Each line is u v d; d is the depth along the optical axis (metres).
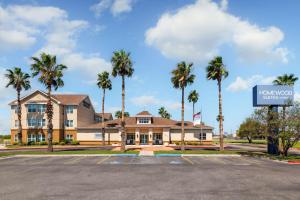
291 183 17.02
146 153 38.66
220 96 42.53
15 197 13.43
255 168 24.23
